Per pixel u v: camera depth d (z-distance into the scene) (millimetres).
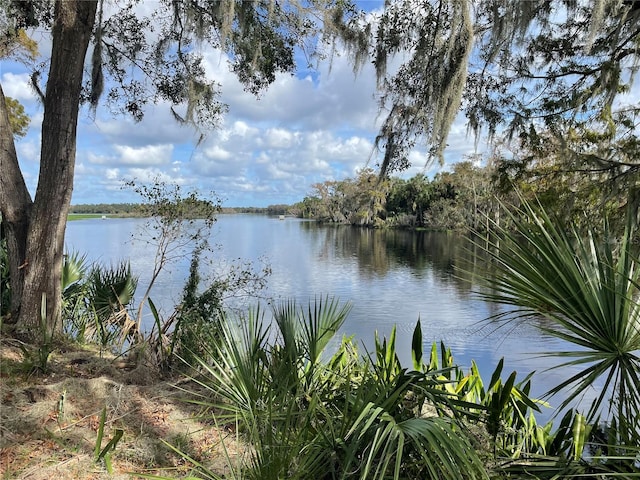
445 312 13906
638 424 2135
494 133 7035
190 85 7543
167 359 4762
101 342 5273
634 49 6102
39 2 6766
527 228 2357
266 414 2441
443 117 4922
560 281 2205
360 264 27656
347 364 3920
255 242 44219
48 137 5043
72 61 5047
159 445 2967
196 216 5863
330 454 2189
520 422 3268
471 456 1984
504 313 2531
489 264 2506
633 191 6168
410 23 5637
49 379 3828
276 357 3305
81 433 2971
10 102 13508
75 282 6262
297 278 21125
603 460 2498
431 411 2943
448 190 59875
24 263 5090
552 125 7133
